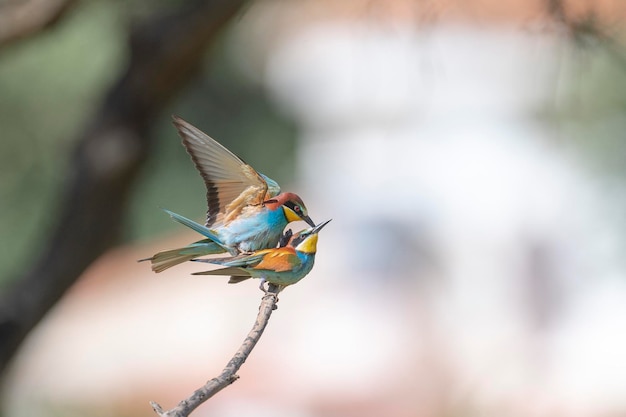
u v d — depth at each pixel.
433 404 12.01
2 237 15.55
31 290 8.52
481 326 13.59
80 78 15.02
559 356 12.47
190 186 18.69
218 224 4.88
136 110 8.58
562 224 13.71
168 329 13.45
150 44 8.38
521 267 14.12
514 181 14.05
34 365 13.29
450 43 12.81
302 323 13.66
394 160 15.34
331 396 12.26
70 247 8.55
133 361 13.17
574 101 7.53
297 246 4.91
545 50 7.40
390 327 13.41
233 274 4.86
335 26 16.02
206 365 12.80
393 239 15.01
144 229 18.25
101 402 12.80
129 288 14.45
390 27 7.69
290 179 19.78
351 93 15.95
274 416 12.15
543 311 13.59
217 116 19.50
